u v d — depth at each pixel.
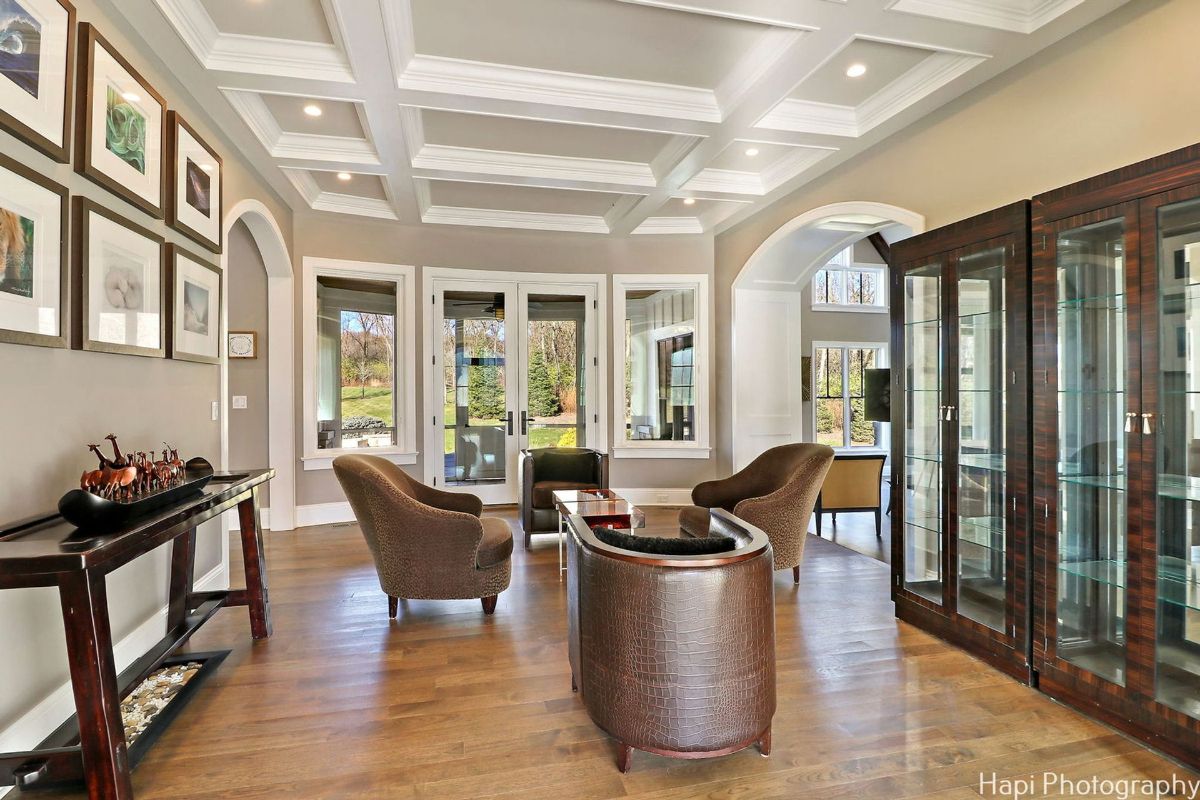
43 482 1.96
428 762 1.92
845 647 2.80
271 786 1.80
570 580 2.34
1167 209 1.94
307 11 2.60
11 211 1.76
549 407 6.16
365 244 5.48
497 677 2.50
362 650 2.76
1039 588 2.39
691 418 6.15
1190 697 1.97
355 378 5.57
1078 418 2.29
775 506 3.56
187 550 2.77
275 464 5.11
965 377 2.77
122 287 2.37
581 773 1.87
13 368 1.83
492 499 6.07
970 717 2.19
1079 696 2.22
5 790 1.78
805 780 1.83
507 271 5.93
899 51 2.91
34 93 1.84
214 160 3.27
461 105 3.19
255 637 2.88
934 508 2.96
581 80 3.16
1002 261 2.57
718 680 1.80
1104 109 2.39
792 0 2.36
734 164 4.45
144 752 1.86
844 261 9.73
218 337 3.35
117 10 2.39
